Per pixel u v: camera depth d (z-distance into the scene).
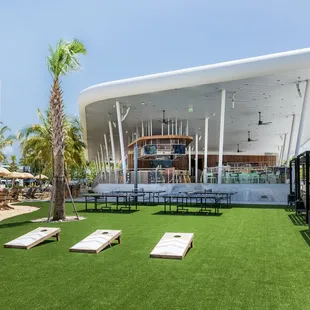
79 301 3.92
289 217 12.05
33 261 5.84
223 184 21.25
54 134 12.42
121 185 24.11
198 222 10.94
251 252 6.42
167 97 24.52
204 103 26.50
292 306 3.73
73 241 7.76
